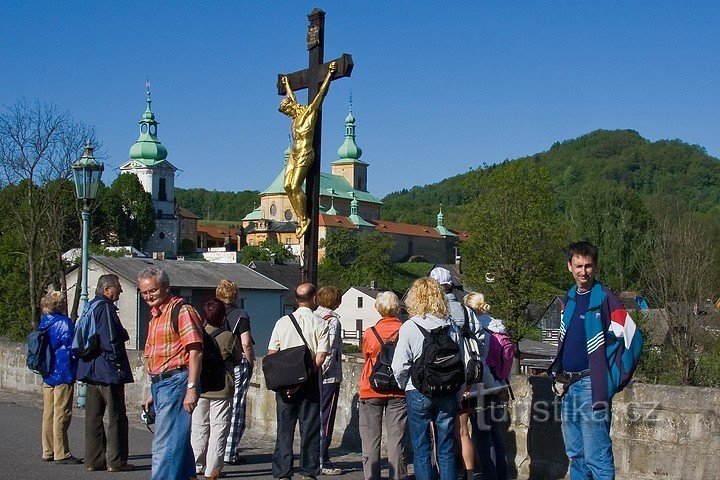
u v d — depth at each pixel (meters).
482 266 60.22
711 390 7.86
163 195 138.50
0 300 45.84
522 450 8.79
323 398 9.33
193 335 7.37
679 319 41.81
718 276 49.06
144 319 53.28
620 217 76.00
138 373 14.48
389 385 8.09
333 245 128.88
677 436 7.79
